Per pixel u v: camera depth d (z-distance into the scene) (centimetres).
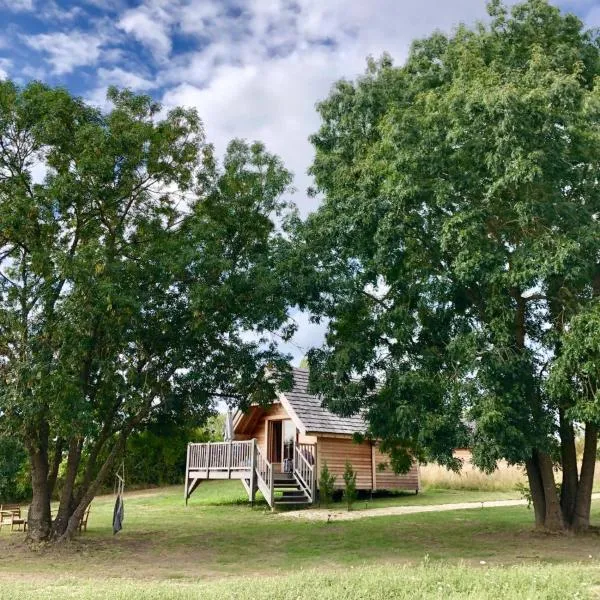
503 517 2062
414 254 1588
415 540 1623
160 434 1859
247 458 2633
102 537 1791
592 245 1341
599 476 3103
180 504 2891
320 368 1756
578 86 1357
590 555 1327
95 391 1669
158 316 1642
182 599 839
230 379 1792
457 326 1639
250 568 1297
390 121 1502
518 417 1388
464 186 1449
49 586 1048
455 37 1731
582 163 1468
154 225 1764
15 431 1510
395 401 1567
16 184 1606
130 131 1647
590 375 1328
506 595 831
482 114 1374
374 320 1719
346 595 849
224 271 1619
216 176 1830
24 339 1503
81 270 1459
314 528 1920
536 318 1722
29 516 1686
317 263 1714
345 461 2853
